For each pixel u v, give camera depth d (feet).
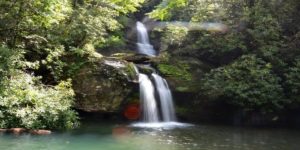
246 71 56.39
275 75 56.39
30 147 35.19
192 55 65.26
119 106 54.85
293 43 59.21
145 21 98.32
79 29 55.36
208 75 58.18
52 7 48.44
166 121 58.18
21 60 50.29
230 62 61.93
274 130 51.98
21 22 50.16
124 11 64.03
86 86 53.16
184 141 41.32
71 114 47.19
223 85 55.47
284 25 62.39
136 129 49.29
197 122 58.75
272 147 39.19
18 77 46.11
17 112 41.86
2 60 44.86
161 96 58.54
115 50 82.33
